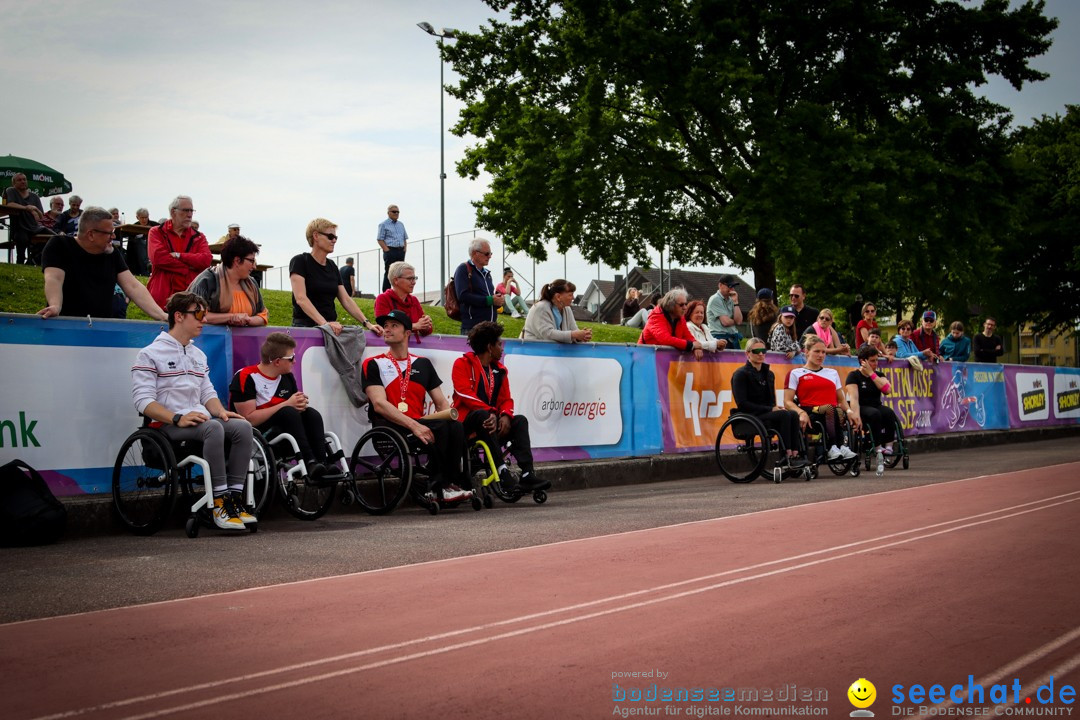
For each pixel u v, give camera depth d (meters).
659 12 24.53
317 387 8.27
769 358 12.84
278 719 2.70
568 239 26.28
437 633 3.62
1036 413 19.44
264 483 7.07
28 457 6.59
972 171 25.16
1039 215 44.75
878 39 25.95
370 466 7.88
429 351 9.08
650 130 26.70
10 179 21.98
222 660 3.30
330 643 3.50
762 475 10.74
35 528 6.03
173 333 6.81
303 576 4.90
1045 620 3.70
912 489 8.88
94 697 2.92
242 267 7.87
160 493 7.04
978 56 26.94
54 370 6.74
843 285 36.75
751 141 25.61
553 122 25.17
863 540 5.71
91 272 7.04
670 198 28.16
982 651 3.28
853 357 14.57
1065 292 46.91
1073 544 5.46
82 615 4.04
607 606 4.03
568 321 10.50
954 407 16.88
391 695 2.90
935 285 27.08
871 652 3.28
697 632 3.58
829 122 24.59
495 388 8.51
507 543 5.95
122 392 7.07
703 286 68.00
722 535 6.04
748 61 23.97
